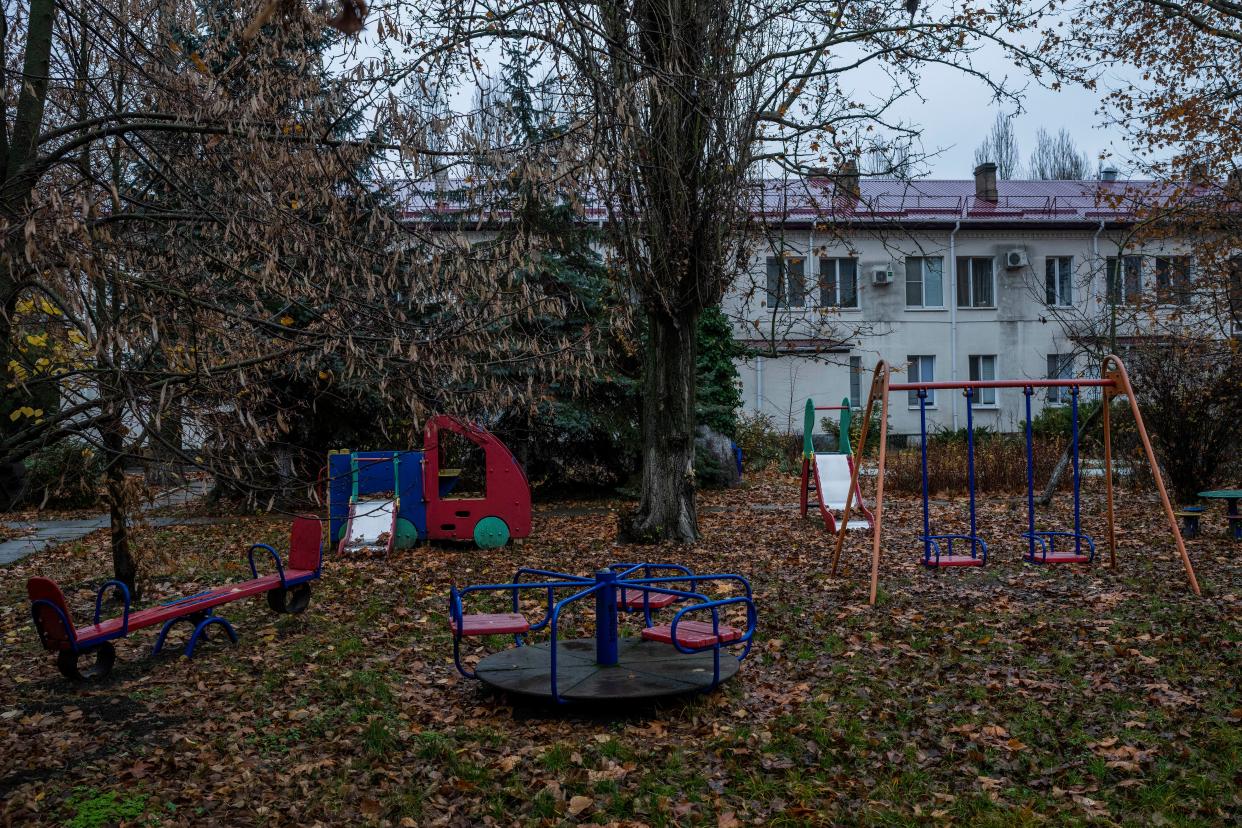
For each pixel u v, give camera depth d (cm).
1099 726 542
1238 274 1778
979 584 994
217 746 540
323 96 643
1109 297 1925
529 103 763
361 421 1800
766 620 831
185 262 634
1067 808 438
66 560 1300
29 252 432
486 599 952
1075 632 761
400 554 1256
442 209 793
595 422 1941
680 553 1242
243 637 809
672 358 1327
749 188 1284
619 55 725
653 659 642
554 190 654
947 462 2058
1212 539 1273
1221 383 1609
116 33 731
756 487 2230
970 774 481
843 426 1595
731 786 473
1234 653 673
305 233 593
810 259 3109
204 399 576
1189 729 528
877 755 507
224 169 636
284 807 457
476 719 584
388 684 658
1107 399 1054
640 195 1211
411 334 604
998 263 3192
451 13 681
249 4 631
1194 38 1733
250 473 618
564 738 544
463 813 450
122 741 550
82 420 593
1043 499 1720
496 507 1309
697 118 1175
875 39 1355
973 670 660
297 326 671
